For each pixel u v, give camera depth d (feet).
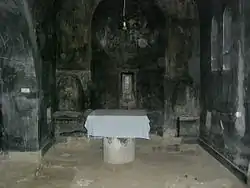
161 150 23.24
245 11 15.66
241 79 16.43
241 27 16.30
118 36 26.32
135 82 26.43
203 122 24.03
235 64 17.28
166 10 25.49
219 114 20.15
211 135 21.94
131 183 16.33
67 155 22.06
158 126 26.03
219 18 20.02
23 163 20.18
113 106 26.40
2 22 19.69
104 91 26.35
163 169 18.67
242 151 16.35
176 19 25.43
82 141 25.54
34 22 20.62
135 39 26.32
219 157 19.94
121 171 18.34
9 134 21.34
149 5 25.95
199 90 25.31
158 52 26.14
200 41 24.97
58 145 24.95
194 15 25.13
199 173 17.88
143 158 21.11
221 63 19.76
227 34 18.66
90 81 25.93
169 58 25.75
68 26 25.53
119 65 26.43
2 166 19.53
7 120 21.36
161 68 26.05
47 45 23.57
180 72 25.63
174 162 20.13
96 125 18.47
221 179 16.79
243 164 16.24
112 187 15.75
